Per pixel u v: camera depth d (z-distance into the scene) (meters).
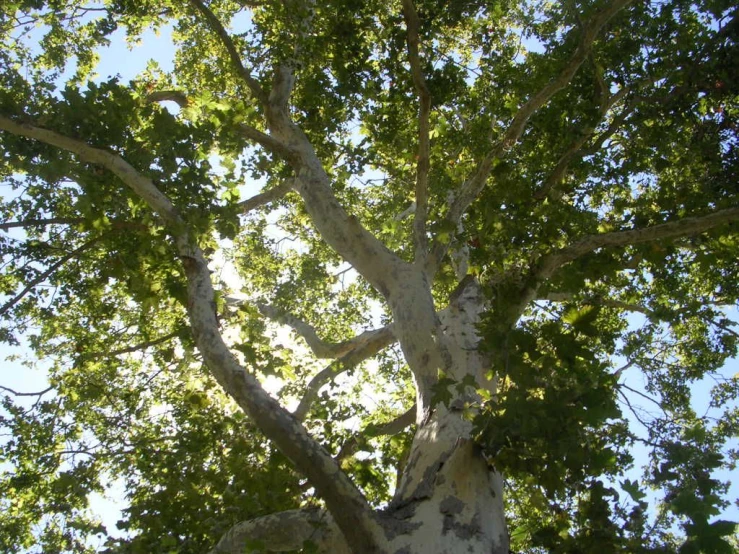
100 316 10.59
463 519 4.93
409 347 6.52
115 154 6.82
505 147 7.57
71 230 9.38
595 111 8.88
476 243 6.74
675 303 10.70
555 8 9.74
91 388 10.13
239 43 12.02
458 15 9.62
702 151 9.21
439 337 6.35
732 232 7.08
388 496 7.35
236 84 12.42
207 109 7.97
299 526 5.27
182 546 5.83
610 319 11.44
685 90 8.70
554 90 7.35
